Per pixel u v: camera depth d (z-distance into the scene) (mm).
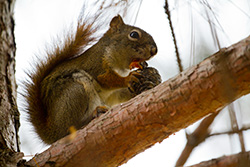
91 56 2539
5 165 2400
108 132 2393
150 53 2533
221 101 2357
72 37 2539
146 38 2539
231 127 1526
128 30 2547
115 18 2562
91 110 2498
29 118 2496
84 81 2502
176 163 2424
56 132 2484
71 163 2402
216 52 2357
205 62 2357
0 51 2441
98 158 2400
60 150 2404
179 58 2395
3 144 2416
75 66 2529
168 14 2402
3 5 2439
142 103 2383
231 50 2279
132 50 2537
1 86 2438
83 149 2400
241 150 1489
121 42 2541
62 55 2535
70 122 2484
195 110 2367
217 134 2379
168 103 2373
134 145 2395
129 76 2514
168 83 2373
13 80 2447
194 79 2361
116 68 2541
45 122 2492
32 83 2508
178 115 2373
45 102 2498
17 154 2408
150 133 2387
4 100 2436
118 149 2396
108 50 2539
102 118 2398
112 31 2551
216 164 2188
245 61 2211
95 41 2545
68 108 2488
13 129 2432
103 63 2535
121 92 2535
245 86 2268
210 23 2172
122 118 2389
